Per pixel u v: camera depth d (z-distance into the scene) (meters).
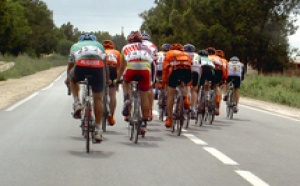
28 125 13.25
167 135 12.16
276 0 68.31
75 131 12.34
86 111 9.41
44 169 7.95
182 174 7.78
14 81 38.41
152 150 9.91
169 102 12.38
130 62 10.71
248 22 68.94
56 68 79.12
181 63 12.05
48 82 37.16
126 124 14.05
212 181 7.38
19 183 7.01
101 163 8.50
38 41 123.88
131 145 10.48
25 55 95.50
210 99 14.69
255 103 24.67
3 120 14.22
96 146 10.23
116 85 12.27
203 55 14.50
